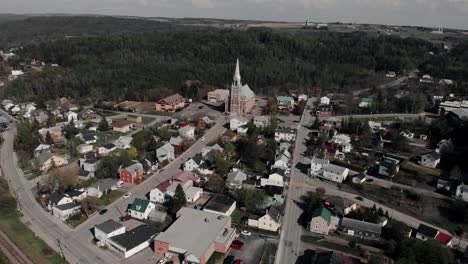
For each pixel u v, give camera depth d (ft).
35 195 363.76
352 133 547.49
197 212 311.88
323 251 276.41
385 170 409.28
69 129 520.01
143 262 264.52
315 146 488.85
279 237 297.74
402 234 288.71
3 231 299.58
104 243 284.82
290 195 366.22
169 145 458.50
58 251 275.39
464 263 265.54
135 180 389.39
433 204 355.36
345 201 341.21
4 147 492.95
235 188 369.09
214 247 278.05
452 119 568.00
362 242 292.20
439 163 440.04
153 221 319.27
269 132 533.96
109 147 465.47
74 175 399.65
